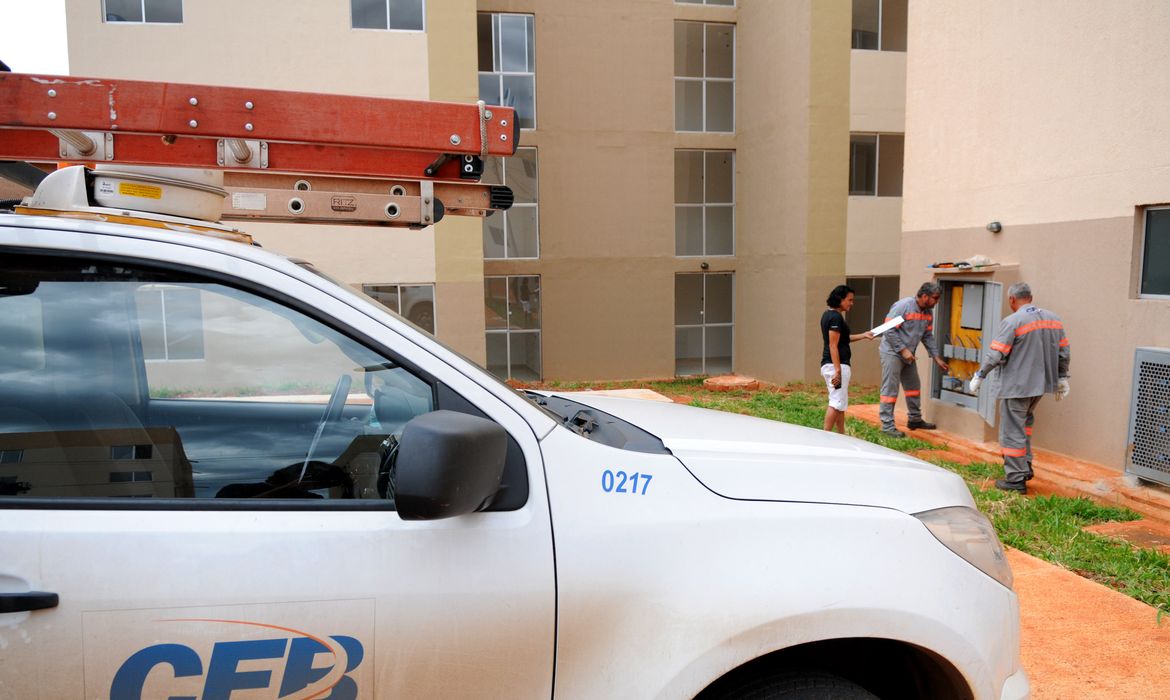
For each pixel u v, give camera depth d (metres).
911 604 1.91
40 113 1.85
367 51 12.96
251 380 1.78
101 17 12.20
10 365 1.69
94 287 1.71
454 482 1.49
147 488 1.69
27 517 1.54
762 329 17.31
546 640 1.69
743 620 1.78
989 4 8.77
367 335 1.78
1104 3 7.31
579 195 17.58
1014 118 8.48
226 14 12.46
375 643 1.59
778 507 1.94
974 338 9.00
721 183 18.52
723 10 17.75
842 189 15.38
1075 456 7.91
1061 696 3.42
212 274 1.73
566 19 17.12
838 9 15.00
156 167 1.97
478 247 13.66
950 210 9.56
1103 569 5.11
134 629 1.48
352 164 2.23
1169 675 3.60
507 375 17.89
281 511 1.64
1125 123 7.16
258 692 1.54
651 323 18.17
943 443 9.02
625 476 1.85
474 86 13.38
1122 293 7.27
